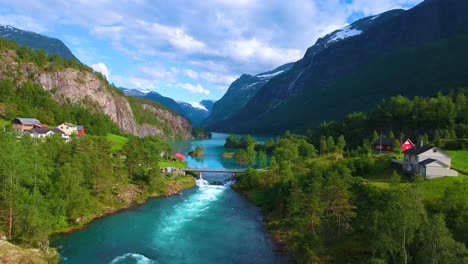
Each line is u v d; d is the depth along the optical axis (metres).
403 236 44.06
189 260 62.22
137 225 80.31
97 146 106.62
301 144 190.38
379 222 48.59
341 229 66.19
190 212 93.12
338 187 65.75
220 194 116.06
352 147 189.25
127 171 112.31
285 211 84.62
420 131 174.00
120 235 73.31
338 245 61.78
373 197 64.50
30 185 72.12
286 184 92.12
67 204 75.94
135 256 62.81
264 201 101.38
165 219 85.81
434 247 40.06
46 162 79.81
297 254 62.97
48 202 71.38
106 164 99.94
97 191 89.69
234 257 64.06
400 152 127.56
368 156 108.94
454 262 38.22
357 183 77.56
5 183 62.44
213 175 151.25
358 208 68.31
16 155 65.25
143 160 116.44
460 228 50.47
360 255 56.69
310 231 69.19
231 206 100.75
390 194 51.66
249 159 182.12
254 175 121.81
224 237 74.62
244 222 85.44
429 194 72.56
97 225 78.81
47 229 61.84
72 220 77.25
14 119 174.88
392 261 47.25
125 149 119.81
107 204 91.31
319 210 67.69
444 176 82.88
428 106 178.62
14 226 61.03
